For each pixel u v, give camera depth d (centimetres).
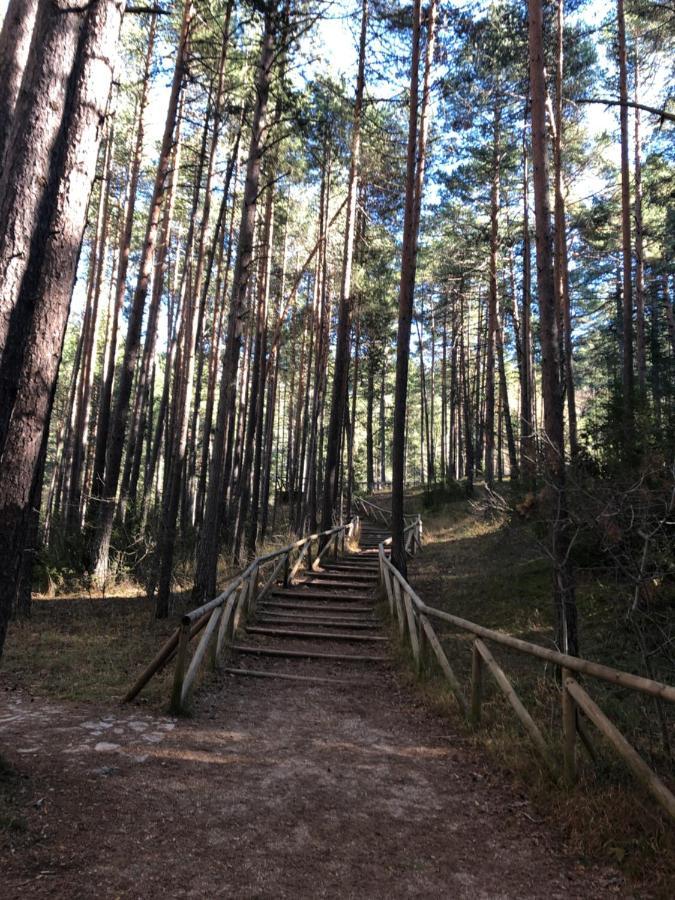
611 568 547
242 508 1719
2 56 612
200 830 350
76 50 419
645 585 496
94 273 2025
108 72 448
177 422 1116
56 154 408
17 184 390
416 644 764
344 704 655
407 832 366
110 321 2366
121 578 1371
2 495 404
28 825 329
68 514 1711
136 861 310
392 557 1208
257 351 1873
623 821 354
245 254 1101
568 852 344
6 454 407
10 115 604
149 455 2578
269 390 2552
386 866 325
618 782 397
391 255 2281
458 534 2073
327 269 2317
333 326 2853
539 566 1180
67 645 838
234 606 899
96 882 288
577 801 382
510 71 1622
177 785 408
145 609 1112
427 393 5044
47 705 568
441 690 658
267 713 601
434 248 2716
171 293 2716
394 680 761
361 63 1597
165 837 338
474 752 506
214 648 759
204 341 2261
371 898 294
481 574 1296
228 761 461
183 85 1356
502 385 2327
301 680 746
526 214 2023
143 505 1772
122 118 1898
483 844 354
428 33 1373
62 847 315
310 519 2027
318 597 1212
